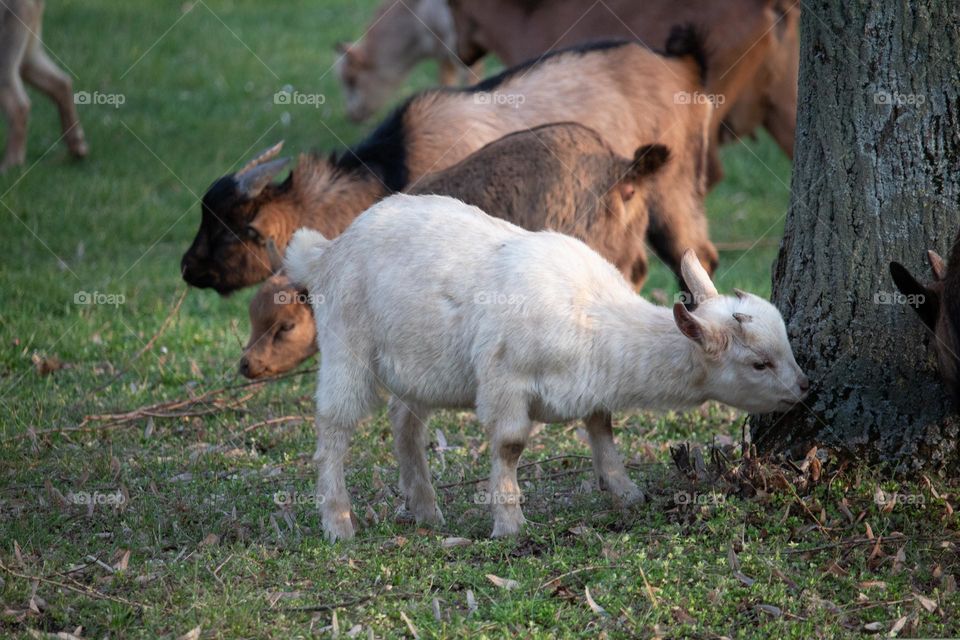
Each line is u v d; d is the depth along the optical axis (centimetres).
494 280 911
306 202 1427
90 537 953
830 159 921
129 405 1309
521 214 1262
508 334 899
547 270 910
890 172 899
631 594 812
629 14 1888
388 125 1471
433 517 980
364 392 964
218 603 818
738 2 1755
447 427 1227
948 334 842
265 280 1412
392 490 1056
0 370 1434
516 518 925
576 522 935
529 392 915
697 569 829
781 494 895
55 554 916
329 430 964
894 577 812
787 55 1814
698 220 1539
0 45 2231
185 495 1048
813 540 859
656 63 1505
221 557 907
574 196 1280
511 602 802
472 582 848
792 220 965
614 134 1476
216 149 2473
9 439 1186
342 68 2747
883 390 909
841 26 903
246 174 1404
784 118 1852
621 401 924
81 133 2375
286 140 2559
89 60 3069
